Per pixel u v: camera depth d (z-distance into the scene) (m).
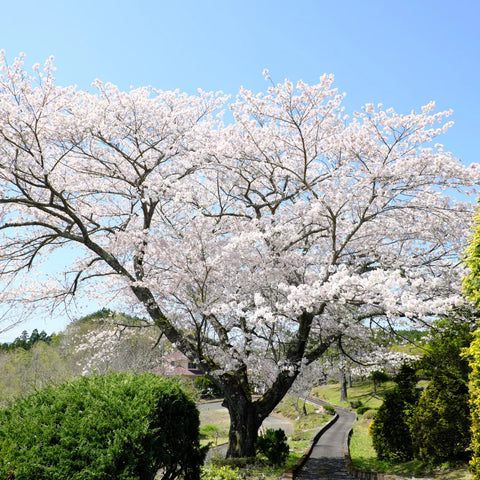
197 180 13.93
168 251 10.13
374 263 12.44
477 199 8.88
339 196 10.16
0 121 10.08
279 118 11.39
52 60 10.42
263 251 11.55
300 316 11.09
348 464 13.10
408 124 10.13
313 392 51.31
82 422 4.62
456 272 10.98
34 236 12.77
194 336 11.53
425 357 13.58
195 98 13.21
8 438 4.31
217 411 30.42
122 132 11.90
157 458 5.18
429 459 11.44
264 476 9.94
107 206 13.15
